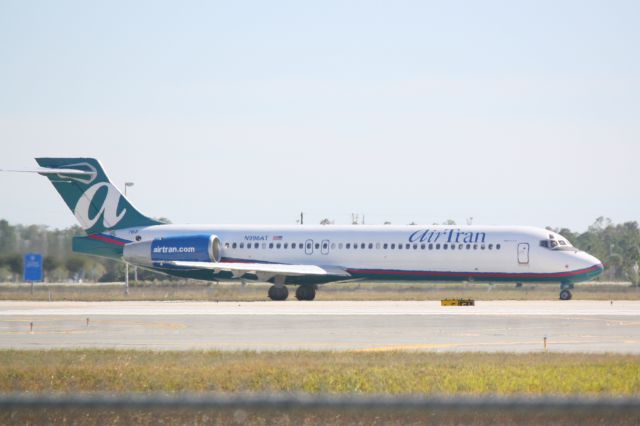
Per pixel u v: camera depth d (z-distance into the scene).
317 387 84.75
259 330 149.12
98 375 91.19
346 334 142.38
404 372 93.06
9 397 39.72
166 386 85.88
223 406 39.84
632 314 181.12
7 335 142.12
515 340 133.25
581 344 127.69
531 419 66.56
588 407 39.78
